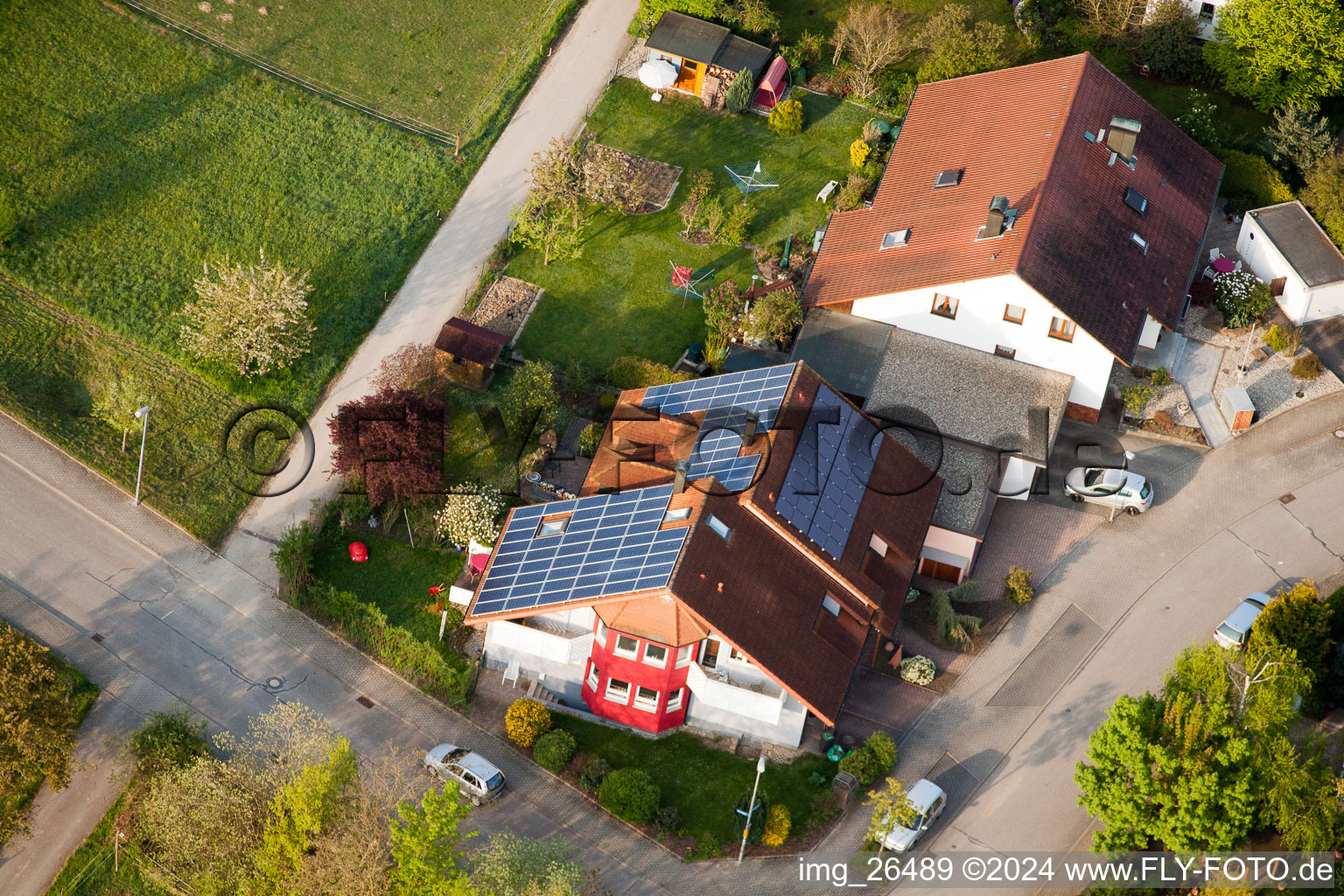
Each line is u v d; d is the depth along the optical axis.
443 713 59.31
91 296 73.19
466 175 79.88
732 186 79.38
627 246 76.69
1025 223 66.56
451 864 50.91
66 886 54.53
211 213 76.88
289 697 59.75
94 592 63.12
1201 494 66.56
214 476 67.50
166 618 62.38
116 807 56.44
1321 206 74.81
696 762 57.34
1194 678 53.97
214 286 70.12
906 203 72.00
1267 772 51.81
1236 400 68.38
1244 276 72.88
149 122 80.38
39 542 64.62
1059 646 61.19
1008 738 58.16
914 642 61.53
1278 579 63.19
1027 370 67.56
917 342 68.44
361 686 60.31
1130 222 70.06
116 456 68.00
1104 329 65.19
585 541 58.09
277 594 63.47
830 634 57.56
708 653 57.53
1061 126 71.25
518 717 57.59
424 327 73.44
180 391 70.25
